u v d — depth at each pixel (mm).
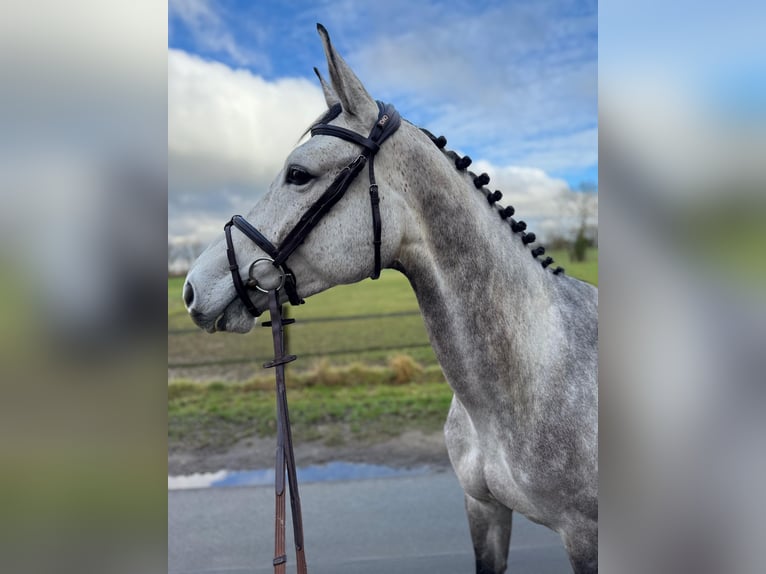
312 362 4160
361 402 3875
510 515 1358
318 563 2148
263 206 1021
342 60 1004
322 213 979
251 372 4055
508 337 1042
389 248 1010
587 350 1102
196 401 3852
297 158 991
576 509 1075
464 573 2055
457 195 1047
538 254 1180
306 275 1016
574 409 1049
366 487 2848
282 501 882
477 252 1040
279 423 943
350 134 1004
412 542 2293
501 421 1066
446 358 1060
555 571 2064
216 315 1018
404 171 1028
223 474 3057
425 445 3373
